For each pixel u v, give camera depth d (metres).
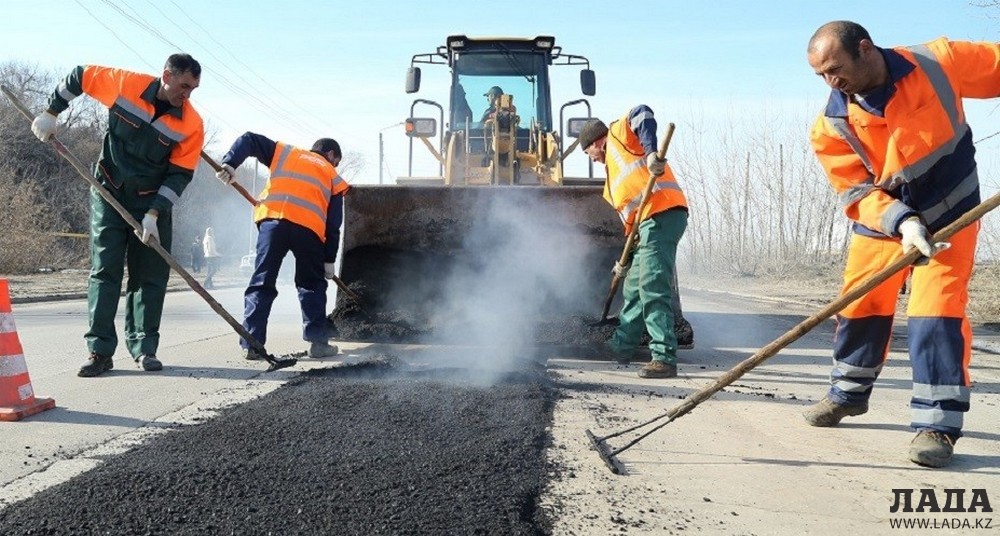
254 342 5.05
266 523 2.42
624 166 5.26
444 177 9.20
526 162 9.14
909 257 2.95
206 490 2.67
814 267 19.91
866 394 3.68
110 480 2.75
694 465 3.12
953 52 3.15
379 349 5.86
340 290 6.38
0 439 3.40
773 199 21.09
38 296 12.73
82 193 33.94
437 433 3.41
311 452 3.11
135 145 4.80
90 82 4.74
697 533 2.44
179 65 4.70
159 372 4.98
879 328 3.60
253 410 3.77
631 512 2.61
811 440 3.51
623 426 3.71
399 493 2.67
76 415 3.82
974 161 3.24
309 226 5.50
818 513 2.62
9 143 32.34
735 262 22.14
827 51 3.07
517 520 2.47
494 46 9.77
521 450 3.20
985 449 3.39
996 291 11.29
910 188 3.20
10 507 2.54
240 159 5.50
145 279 5.03
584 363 5.54
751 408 4.16
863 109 3.20
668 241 5.11
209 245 19.14
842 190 3.45
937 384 3.15
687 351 6.38
